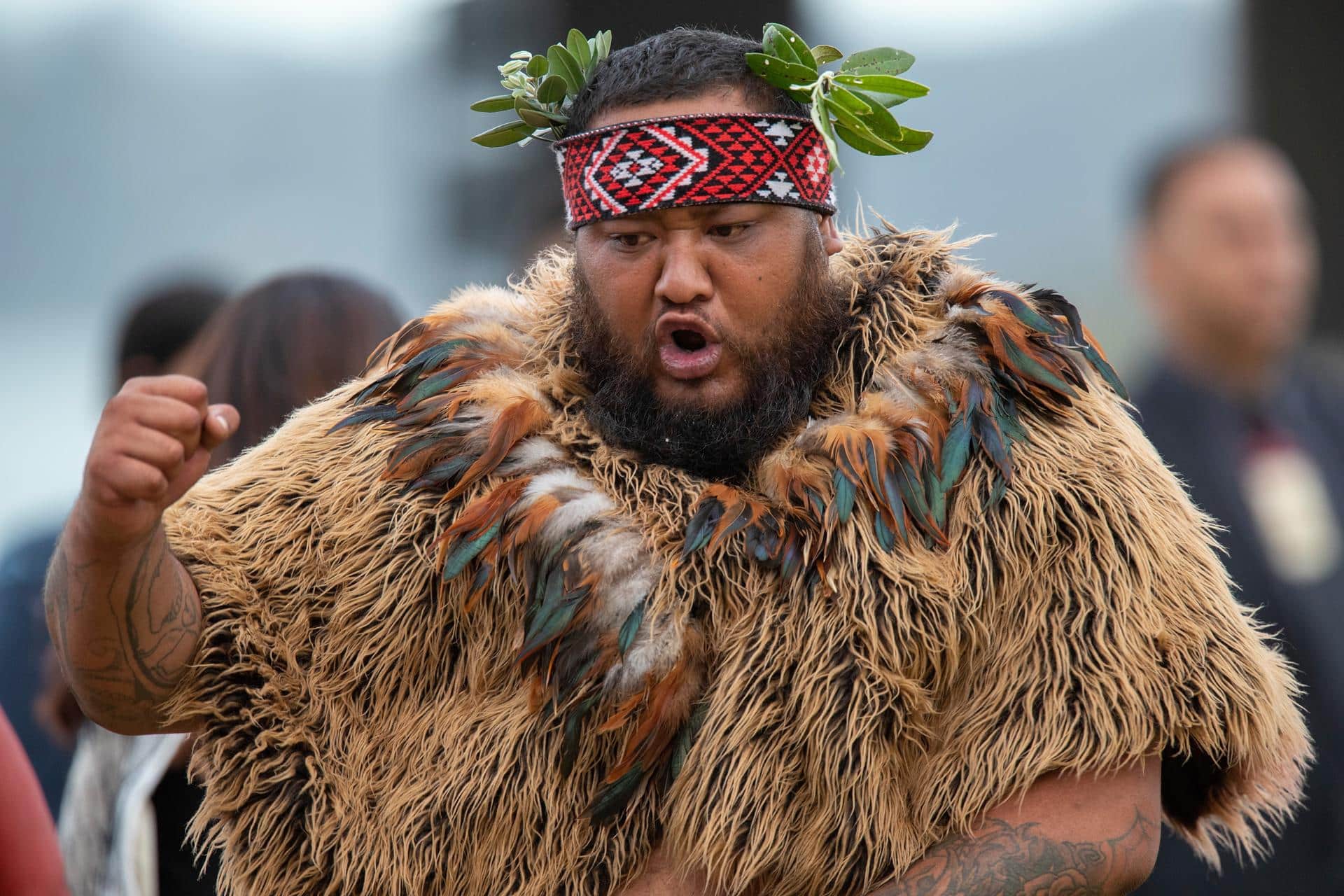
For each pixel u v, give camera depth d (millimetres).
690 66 5145
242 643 5121
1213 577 5125
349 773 5105
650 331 5188
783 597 4949
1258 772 5012
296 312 7477
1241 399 7816
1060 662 4840
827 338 5406
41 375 14812
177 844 6719
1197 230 7727
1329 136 12086
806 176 5242
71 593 4770
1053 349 5215
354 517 5238
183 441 4523
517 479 5152
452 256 13164
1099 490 5008
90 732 6766
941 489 4980
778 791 4809
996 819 4797
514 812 4953
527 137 5613
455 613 5125
